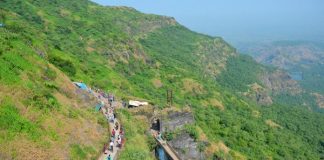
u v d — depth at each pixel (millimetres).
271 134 137125
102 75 119938
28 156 40781
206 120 116812
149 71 173375
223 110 161375
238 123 129625
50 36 153375
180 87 169250
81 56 143250
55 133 48062
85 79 97812
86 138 51906
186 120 81000
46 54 88625
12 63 58500
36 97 52688
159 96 134625
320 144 171375
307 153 137000
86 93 71062
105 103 76812
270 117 190750
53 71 68062
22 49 68625
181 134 76125
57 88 62562
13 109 47031
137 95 114438
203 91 174875
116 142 56000
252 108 192750
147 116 76938
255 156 104625
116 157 50688
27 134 44281
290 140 144875
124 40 181625
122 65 162500
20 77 55531
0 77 51688
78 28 180000
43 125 48062
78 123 54312
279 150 121375
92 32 177875
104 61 153375
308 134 184375
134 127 67562
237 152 96500
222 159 81875
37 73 62219
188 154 76062
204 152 79438
